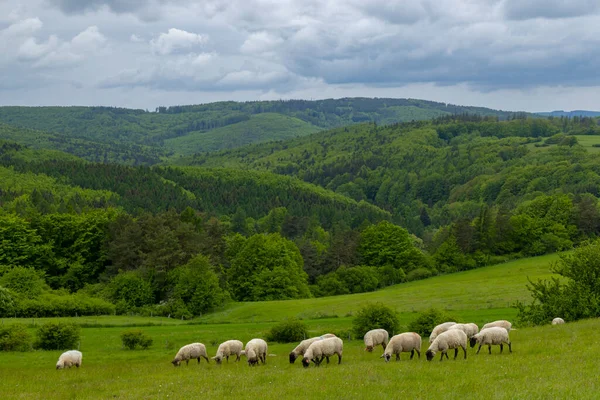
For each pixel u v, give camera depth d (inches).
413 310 3021.7
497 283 3730.3
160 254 4008.4
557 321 1846.7
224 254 5049.2
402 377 1005.2
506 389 848.3
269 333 2289.6
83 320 3117.6
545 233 5433.1
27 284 3656.5
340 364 1286.9
